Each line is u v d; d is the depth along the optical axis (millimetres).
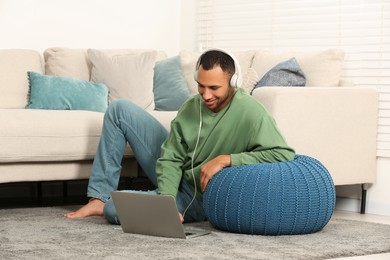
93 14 5102
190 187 3371
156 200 2938
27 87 4461
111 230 3164
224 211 3104
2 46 4746
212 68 3090
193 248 2758
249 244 2869
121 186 4957
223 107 3240
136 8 5305
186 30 5480
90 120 3930
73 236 2990
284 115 3861
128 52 4855
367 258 2748
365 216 4238
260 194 3051
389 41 4340
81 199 4629
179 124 3338
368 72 4422
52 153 3793
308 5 4746
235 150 3229
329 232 3256
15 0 4789
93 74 4625
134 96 4566
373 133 4281
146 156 3559
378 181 4359
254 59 4602
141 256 2584
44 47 4902
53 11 4934
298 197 3062
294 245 2877
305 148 3961
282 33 4891
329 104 4047
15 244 2797
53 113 3902
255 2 5059
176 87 4605
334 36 4605
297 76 4145
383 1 4359
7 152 3674
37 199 4590
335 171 4117
